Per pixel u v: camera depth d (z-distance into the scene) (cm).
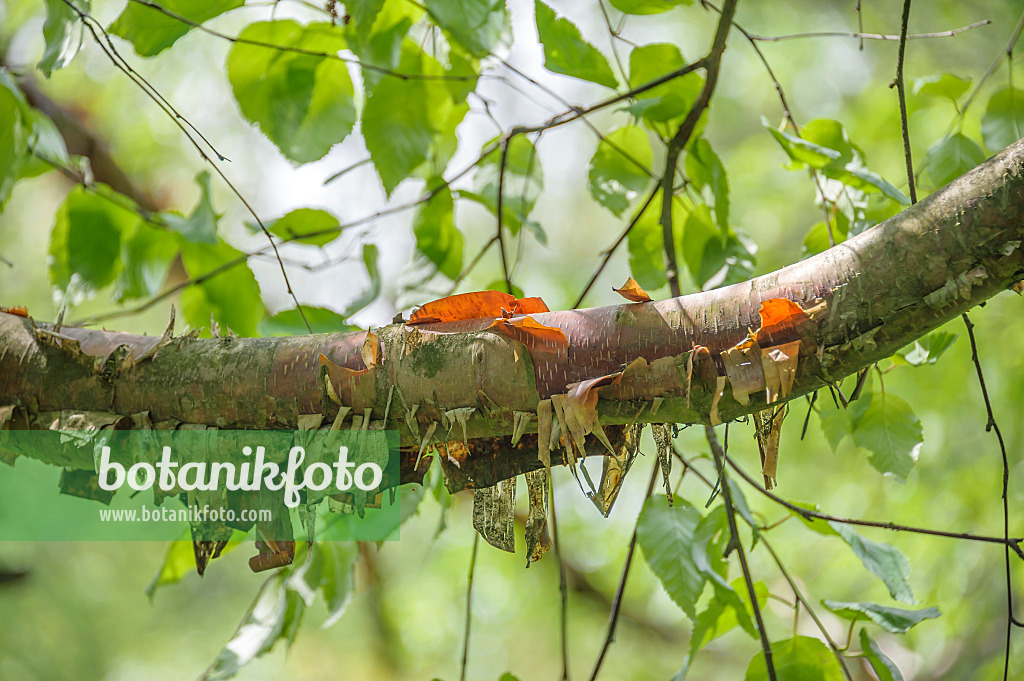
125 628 906
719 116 689
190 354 304
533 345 301
